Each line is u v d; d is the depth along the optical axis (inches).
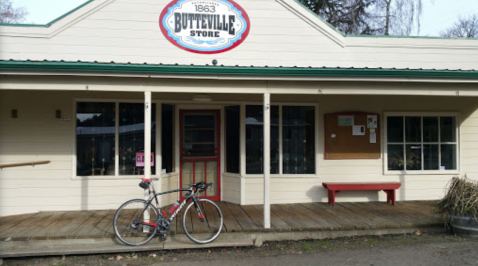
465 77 210.2
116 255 185.3
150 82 193.6
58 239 187.9
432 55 287.6
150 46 259.3
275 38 272.5
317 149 277.3
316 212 243.8
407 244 195.9
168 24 261.6
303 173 277.9
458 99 293.6
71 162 249.9
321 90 208.5
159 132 258.5
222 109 280.1
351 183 270.7
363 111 283.6
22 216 234.1
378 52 282.7
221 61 266.8
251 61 269.7
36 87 183.5
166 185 263.3
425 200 286.2
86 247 185.6
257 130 272.1
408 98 288.0
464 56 290.4
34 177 247.4
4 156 245.3
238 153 271.4
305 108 279.4
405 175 285.7
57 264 175.5
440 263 169.0
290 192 274.5
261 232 203.3
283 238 204.8
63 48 250.8
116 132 256.1
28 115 248.4
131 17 257.6
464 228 205.0
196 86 198.4
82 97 252.2
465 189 207.2
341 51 279.0
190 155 281.9
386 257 177.9
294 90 206.5
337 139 279.3
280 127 275.9
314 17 275.3
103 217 229.3
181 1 263.1
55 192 248.7
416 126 290.8
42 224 212.4
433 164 291.6
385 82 212.2
